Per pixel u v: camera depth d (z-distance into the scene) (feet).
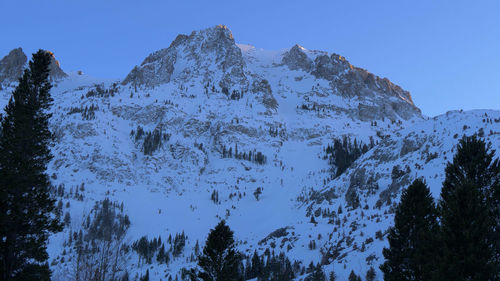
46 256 127.03
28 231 122.62
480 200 88.84
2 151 124.57
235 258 133.69
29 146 130.72
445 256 81.30
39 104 138.10
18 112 130.52
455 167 108.99
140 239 445.37
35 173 129.29
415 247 108.99
